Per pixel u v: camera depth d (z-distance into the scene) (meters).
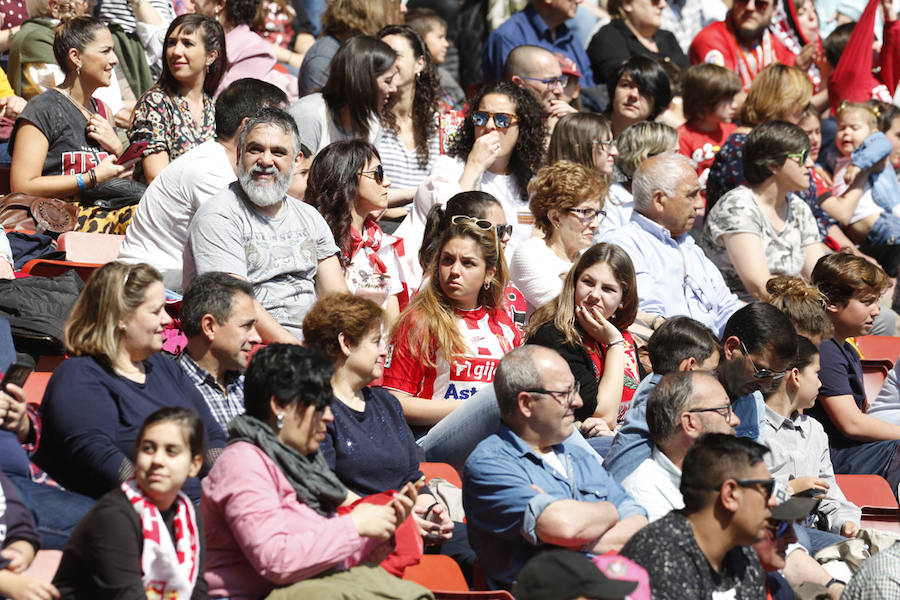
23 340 22.12
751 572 16.58
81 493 17.70
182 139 29.92
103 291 18.19
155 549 15.06
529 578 13.74
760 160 31.77
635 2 43.38
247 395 16.92
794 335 22.62
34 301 22.53
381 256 27.36
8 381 17.89
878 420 27.05
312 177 26.02
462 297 23.31
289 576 16.00
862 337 32.44
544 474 18.81
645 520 18.86
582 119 31.27
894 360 32.28
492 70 41.41
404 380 23.05
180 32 29.88
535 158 31.36
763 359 22.45
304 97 31.94
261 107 25.64
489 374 23.28
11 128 31.11
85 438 17.55
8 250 25.25
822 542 22.41
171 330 22.81
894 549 17.70
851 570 21.25
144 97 30.05
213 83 30.89
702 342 22.08
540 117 31.44
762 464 16.06
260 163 23.27
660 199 28.97
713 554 16.12
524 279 26.80
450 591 17.84
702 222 36.06
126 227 28.41
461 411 21.72
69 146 28.98
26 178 28.36
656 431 19.70
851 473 27.05
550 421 18.81
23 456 17.69
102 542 14.85
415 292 25.98
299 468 16.69
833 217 39.22
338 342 19.22
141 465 15.14
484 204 25.38
